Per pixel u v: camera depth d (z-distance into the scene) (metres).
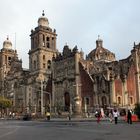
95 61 126.31
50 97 118.12
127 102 107.50
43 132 35.12
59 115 109.62
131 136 27.33
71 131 35.75
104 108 105.00
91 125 49.28
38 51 139.38
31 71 142.50
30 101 138.75
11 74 162.00
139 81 113.00
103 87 108.25
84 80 114.38
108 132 32.81
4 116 139.00
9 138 27.19
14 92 154.25
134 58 114.38
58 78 124.69
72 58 119.19
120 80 109.12
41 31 141.25
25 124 59.88
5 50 181.25
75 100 112.69
